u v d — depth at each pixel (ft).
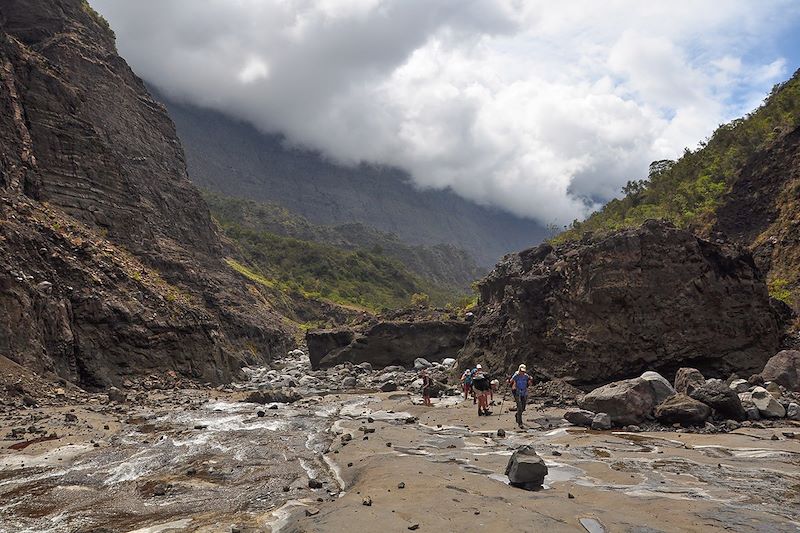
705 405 62.54
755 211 184.24
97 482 42.55
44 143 137.80
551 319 98.89
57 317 98.58
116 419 69.67
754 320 90.12
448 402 89.30
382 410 82.23
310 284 527.40
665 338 88.58
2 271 90.89
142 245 162.50
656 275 90.22
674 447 51.52
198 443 56.49
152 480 43.19
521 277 111.04
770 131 214.28
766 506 33.22
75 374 98.73
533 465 37.17
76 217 138.31
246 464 48.03
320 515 31.58
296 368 190.90
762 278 95.25
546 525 28.94
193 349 126.82
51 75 147.33
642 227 93.97
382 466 43.21
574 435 58.34
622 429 61.72
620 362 89.35
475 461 46.52
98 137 157.28
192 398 96.43
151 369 113.70
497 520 29.63
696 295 89.45
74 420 65.82
